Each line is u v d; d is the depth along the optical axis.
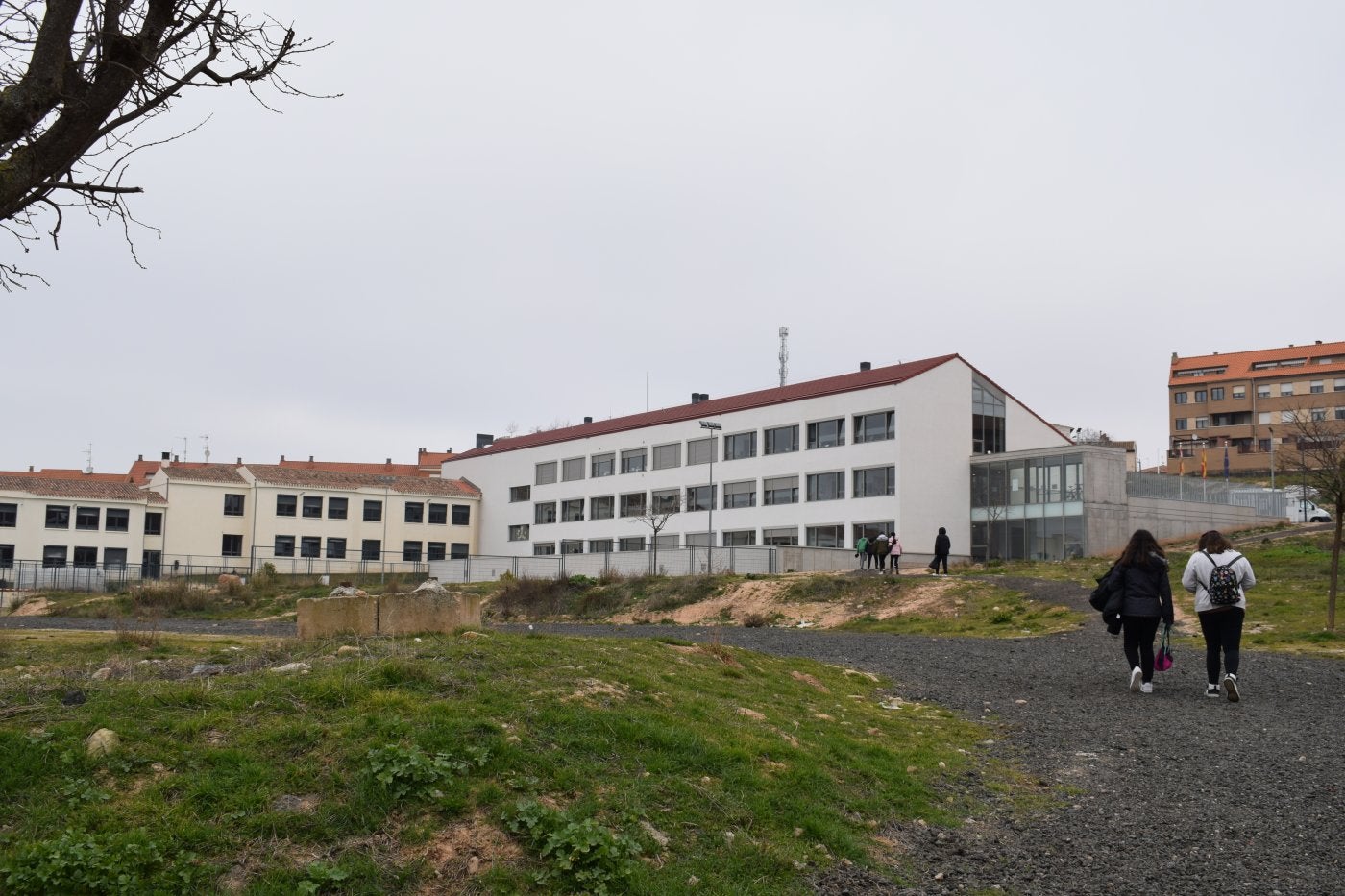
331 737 6.81
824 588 35.19
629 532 68.31
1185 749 9.87
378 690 7.79
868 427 55.06
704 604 37.62
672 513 63.91
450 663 8.76
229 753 6.50
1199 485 58.12
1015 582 32.09
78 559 63.56
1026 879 6.56
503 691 8.10
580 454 72.88
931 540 53.41
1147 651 13.38
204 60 6.43
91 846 5.34
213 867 5.48
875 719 10.94
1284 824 7.52
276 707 7.33
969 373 56.25
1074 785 8.73
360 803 6.15
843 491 55.69
